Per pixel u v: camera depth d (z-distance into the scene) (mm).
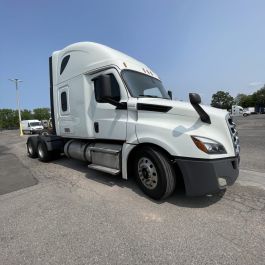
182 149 3568
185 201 3957
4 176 6254
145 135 4055
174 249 2641
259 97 89375
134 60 5496
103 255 2576
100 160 5164
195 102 3566
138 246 2719
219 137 3617
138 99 4387
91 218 3451
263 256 2473
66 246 2768
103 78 4301
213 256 2496
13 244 2857
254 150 8453
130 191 4523
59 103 6570
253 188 4453
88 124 5453
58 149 7656
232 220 3246
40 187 5055
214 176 3395
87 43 5438
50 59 6977
